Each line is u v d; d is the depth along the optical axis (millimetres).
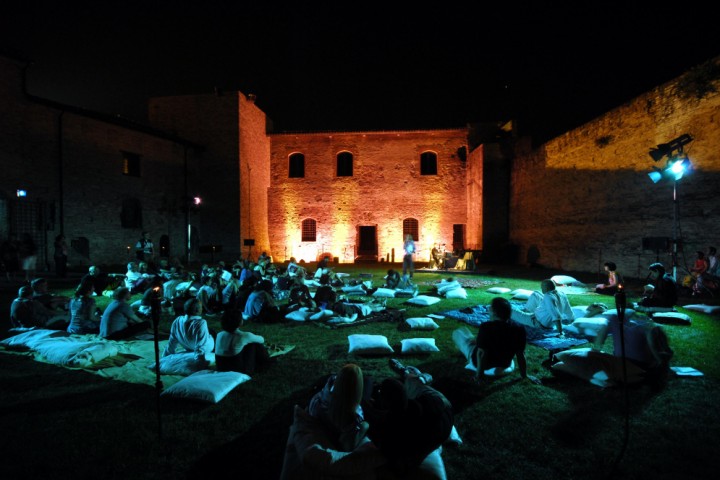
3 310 9000
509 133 24344
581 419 3820
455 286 11391
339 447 2877
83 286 6895
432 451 2818
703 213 11453
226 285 9188
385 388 2709
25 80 15938
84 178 18094
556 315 6797
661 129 12844
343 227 27266
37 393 4434
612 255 15203
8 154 15367
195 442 3457
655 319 7691
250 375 4965
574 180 17500
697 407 4035
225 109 23859
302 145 27609
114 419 3844
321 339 6641
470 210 26125
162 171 21875
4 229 15227
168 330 7297
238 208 23797
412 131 26797
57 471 3076
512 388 4531
